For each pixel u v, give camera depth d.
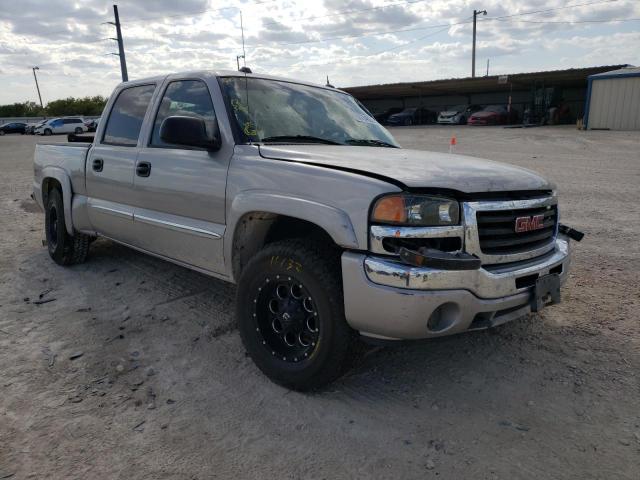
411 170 2.74
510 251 2.80
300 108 3.79
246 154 3.18
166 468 2.34
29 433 2.58
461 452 2.44
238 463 2.38
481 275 2.58
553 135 22.69
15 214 8.08
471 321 2.62
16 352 3.42
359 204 2.54
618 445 2.48
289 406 2.82
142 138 4.04
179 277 4.88
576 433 2.57
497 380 3.08
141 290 4.55
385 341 2.60
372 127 4.16
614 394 2.91
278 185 2.91
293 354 2.94
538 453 2.43
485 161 3.37
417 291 2.43
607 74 24.86
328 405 2.82
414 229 2.49
